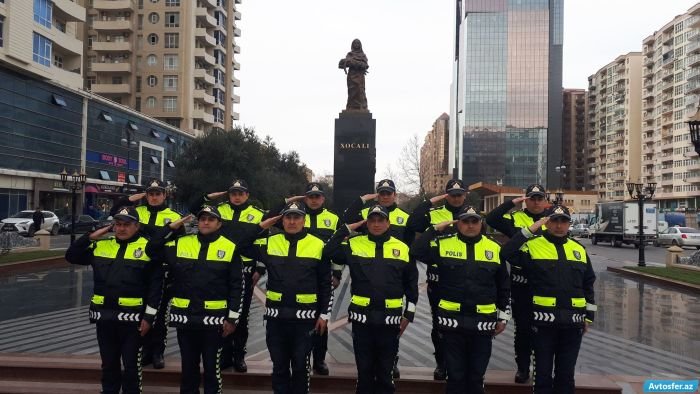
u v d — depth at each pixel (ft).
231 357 18.98
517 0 314.35
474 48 316.81
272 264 15.15
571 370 15.30
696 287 42.52
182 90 190.39
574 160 368.27
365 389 14.80
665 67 263.70
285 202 18.65
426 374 18.84
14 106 107.04
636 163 292.81
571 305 15.10
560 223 15.34
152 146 168.55
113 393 15.33
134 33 191.31
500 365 21.24
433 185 344.28
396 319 14.70
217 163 129.70
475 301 14.71
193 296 14.79
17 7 101.30
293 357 14.89
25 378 18.52
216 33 216.54
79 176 73.41
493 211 19.27
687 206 246.47
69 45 125.49
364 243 15.19
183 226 15.90
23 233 89.35
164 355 21.50
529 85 313.53
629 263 70.13
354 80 60.54
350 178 58.85
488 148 315.17
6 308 31.19
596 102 341.41
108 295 15.14
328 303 15.19
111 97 191.72
